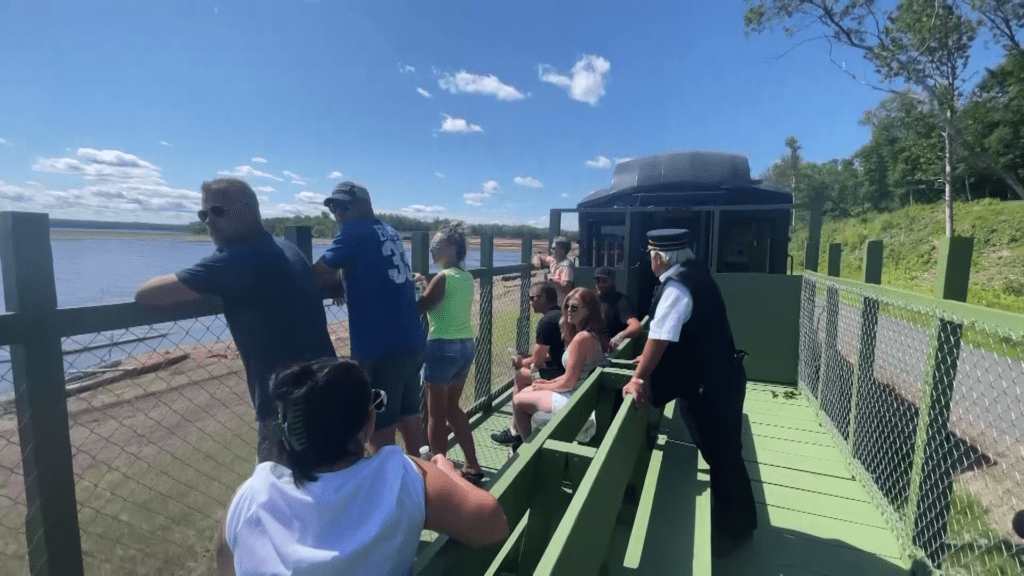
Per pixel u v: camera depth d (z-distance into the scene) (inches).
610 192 244.4
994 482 110.3
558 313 154.5
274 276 73.2
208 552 106.1
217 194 70.2
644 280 230.1
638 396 90.7
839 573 93.3
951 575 83.6
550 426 74.1
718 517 100.2
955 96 679.7
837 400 148.9
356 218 97.3
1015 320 64.5
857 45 655.1
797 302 202.5
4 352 59.4
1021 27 636.1
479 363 169.3
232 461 129.6
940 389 85.2
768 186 240.8
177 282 66.6
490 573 67.4
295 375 44.3
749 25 674.2
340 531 41.5
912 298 96.5
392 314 96.8
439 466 53.2
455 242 121.1
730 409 94.0
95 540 107.2
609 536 60.8
